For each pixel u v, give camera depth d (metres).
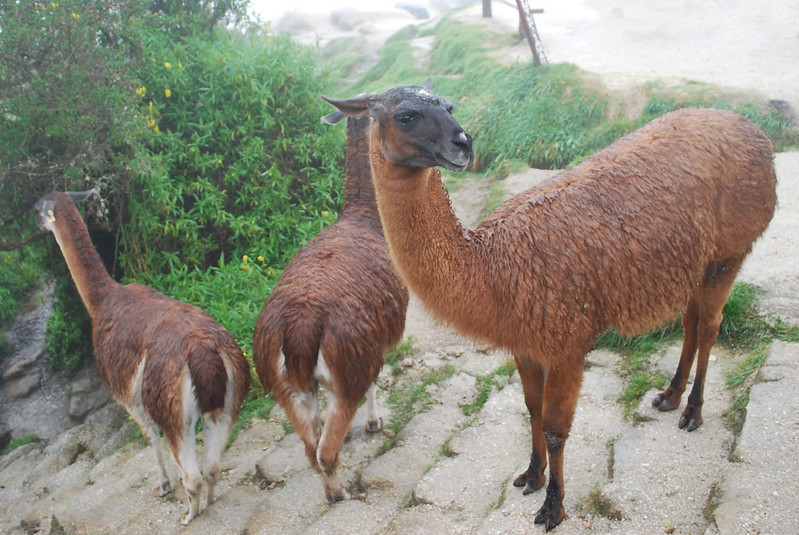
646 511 3.13
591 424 4.07
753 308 4.66
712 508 3.02
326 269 4.05
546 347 3.06
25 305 9.50
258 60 8.22
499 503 3.55
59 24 6.34
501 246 3.06
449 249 3.04
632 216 3.14
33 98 6.16
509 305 3.03
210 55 8.02
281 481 4.35
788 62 9.78
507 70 10.88
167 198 7.07
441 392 5.05
